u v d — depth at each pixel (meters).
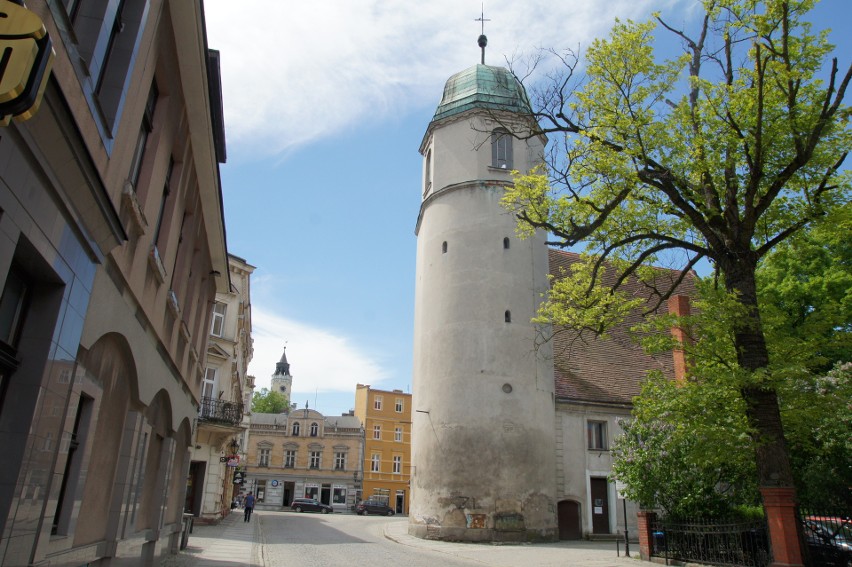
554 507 25.97
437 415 26.75
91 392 6.87
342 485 71.62
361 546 21.50
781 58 12.31
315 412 74.25
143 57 7.12
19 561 5.09
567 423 27.92
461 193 29.45
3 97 3.16
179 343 12.29
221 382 29.94
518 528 24.62
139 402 9.21
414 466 27.86
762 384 10.91
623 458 18.22
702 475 16.41
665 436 17.19
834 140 12.66
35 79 3.28
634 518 27.39
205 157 11.30
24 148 4.46
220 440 29.47
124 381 8.53
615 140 13.49
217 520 29.52
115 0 6.07
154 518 11.80
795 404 11.72
